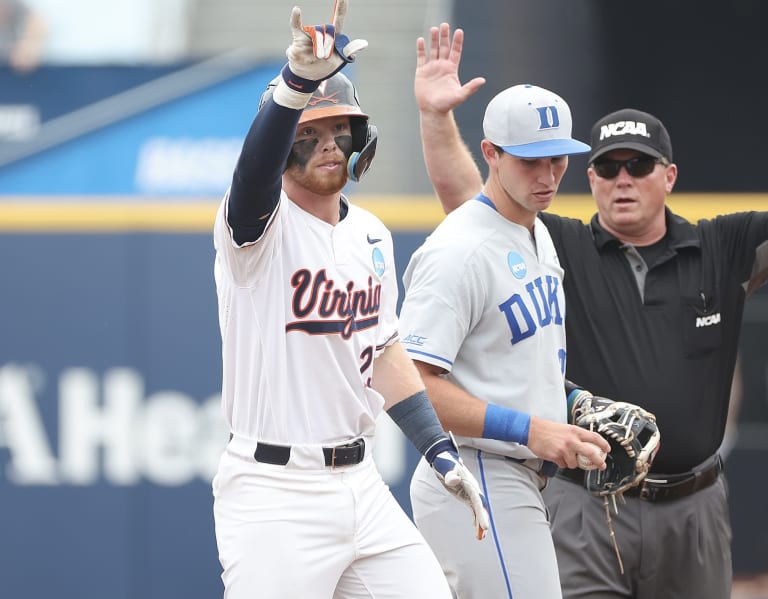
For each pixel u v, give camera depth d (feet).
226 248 35.65
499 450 43.24
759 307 89.20
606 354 48.73
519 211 44.19
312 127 36.29
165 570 82.28
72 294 83.15
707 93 121.29
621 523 48.47
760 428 88.69
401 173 111.55
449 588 40.91
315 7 130.82
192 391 82.99
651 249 49.67
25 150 102.94
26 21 121.90
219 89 105.40
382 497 39.14
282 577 36.76
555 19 127.44
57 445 82.74
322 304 37.06
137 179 102.32
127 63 105.09
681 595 49.29
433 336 42.57
